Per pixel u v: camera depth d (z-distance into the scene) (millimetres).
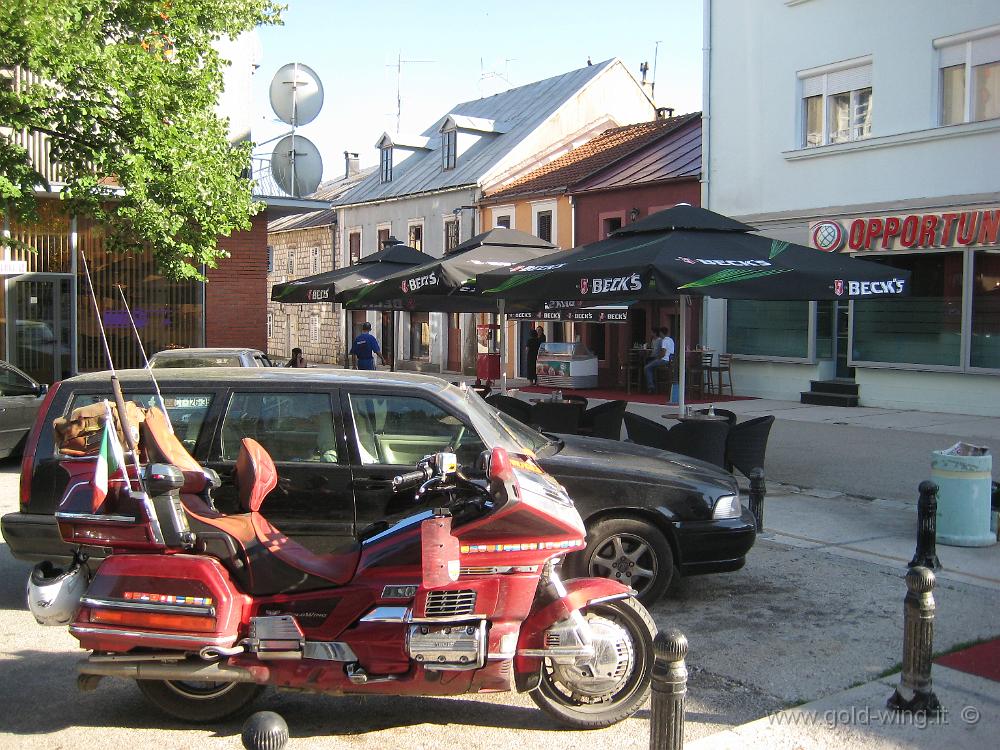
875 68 18422
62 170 12484
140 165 11789
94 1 11539
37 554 5949
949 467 7988
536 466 4719
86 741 4406
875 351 18703
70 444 4867
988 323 16734
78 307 17312
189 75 12555
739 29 21047
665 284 8391
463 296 13695
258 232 18719
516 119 34531
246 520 4445
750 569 7316
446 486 4281
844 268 9047
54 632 5926
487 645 4148
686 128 26969
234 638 4176
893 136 17922
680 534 6117
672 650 3447
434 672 4168
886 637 5777
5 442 12039
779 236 20266
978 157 16719
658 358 22719
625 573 6164
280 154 17922
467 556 4180
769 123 20469
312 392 6023
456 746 4344
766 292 8555
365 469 5871
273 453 5949
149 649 4203
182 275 12906
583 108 33062
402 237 35844
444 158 34594
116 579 4188
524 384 26578
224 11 12992
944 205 17203
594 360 25422
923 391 17844
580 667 4473
